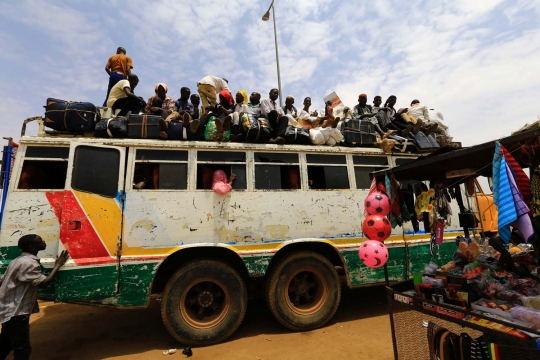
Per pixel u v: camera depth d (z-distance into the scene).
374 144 5.26
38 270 3.16
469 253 3.45
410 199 3.99
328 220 4.58
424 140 5.55
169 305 3.82
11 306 3.04
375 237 3.32
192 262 3.96
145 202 3.85
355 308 5.30
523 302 2.28
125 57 6.19
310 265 4.42
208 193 4.12
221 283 4.05
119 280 3.59
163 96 6.13
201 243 3.94
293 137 4.79
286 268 4.30
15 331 3.04
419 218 3.86
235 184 4.29
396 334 3.17
